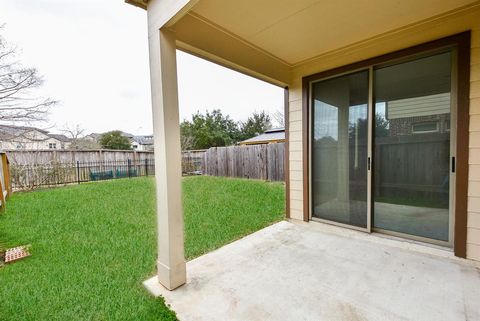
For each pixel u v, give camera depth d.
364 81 2.96
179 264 1.96
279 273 2.14
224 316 1.59
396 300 1.71
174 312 1.62
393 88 2.77
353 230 3.16
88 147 16.98
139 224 3.69
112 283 2.02
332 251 2.57
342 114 3.20
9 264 2.40
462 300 1.68
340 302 1.71
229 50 2.53
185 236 3.13
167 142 1.87
